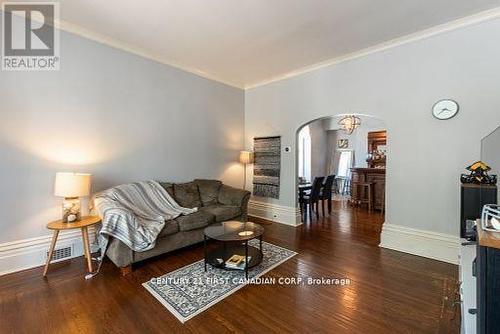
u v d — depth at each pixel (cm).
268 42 339
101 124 329
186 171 434
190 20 283
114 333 177
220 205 407
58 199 295
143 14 272
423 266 285
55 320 190
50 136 289
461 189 246
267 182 498
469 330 116
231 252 301
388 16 274
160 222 299
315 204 577
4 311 199
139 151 370
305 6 256
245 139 539
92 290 231
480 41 272
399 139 333
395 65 332
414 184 322
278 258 305
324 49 358
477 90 276
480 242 101
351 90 376
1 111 258
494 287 99
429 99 307
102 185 332
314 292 231
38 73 279
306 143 847
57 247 292
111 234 255
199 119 451
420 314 199
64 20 288
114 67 339
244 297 222
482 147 274
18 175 269
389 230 343
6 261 261
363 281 251
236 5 254
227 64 417
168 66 402
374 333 178
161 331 179
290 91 456
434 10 262
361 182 620
